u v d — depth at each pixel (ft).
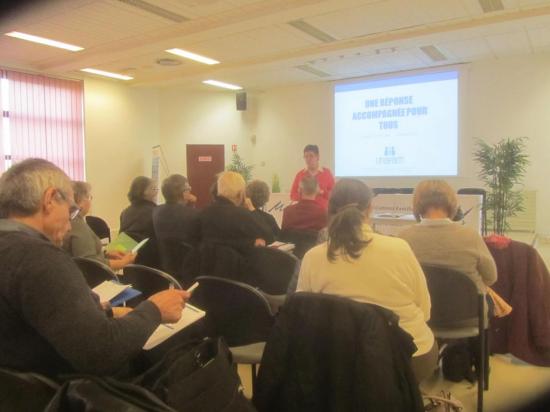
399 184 25.71
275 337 4.65
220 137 30.04
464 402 7.36
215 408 3.71
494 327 8.84
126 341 3.48
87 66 22.06
